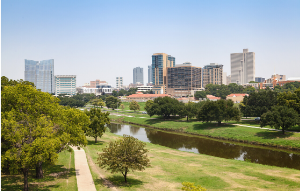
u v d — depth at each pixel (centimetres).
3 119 2998
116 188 3578
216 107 11012
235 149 7906
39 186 3447
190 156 6481
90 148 6669
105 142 7875
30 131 3281
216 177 4356
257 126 10519
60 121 4000
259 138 8794
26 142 3253
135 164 3762
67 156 5441
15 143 3173
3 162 3006
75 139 4312
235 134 9644
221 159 6144
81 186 3569
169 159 5944
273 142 8238
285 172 4838
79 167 4628
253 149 7838
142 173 4584
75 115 4506
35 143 3055
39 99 3819
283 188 3794
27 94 3647
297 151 7444
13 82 4775
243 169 5031
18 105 3450
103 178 4084
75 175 4119
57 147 3650
